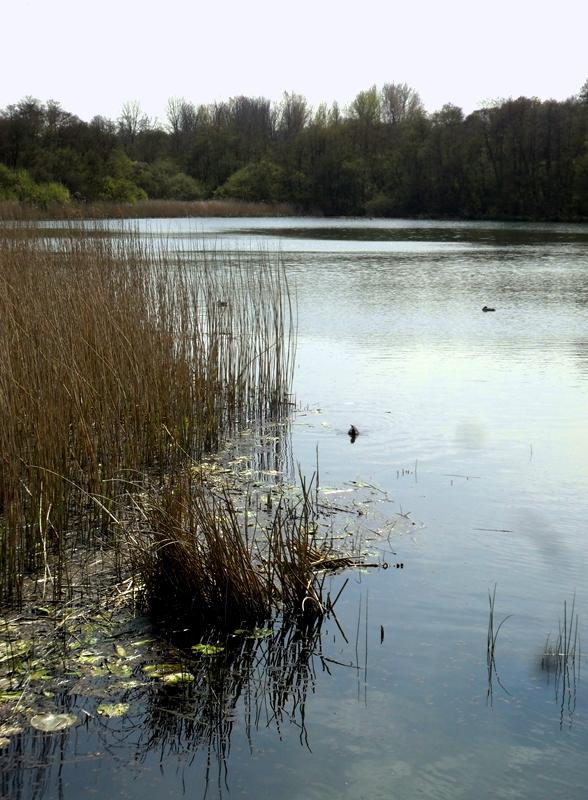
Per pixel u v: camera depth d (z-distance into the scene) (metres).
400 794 3.69
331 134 84.19
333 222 66.00
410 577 5.70
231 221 61.53
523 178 71.56
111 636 4.93
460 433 9.11
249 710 4.26
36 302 8.12
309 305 18.91
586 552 6.11
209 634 4.98
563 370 12.34
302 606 5.21
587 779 3.80
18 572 5.31
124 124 89.12
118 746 3.98
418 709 4.28
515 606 5.30
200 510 5.62
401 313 17.95
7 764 3.84
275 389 10.56
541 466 8.04
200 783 3.74
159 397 8.31
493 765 3.88
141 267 10.20
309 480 7.65
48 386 6.68
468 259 31.78
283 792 3.68
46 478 6.04
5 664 4.60
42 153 56.34
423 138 78.62
